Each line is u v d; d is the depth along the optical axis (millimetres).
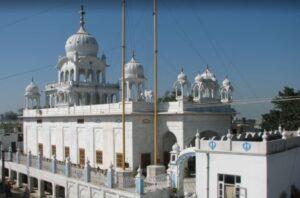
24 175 44125
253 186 21266
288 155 23656
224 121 36594
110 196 26969
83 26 51000
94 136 39062
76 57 47844
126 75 42781
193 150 25547
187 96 36281
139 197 24328
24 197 36969
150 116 35406
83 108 40750
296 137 25281
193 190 26172
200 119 34469
